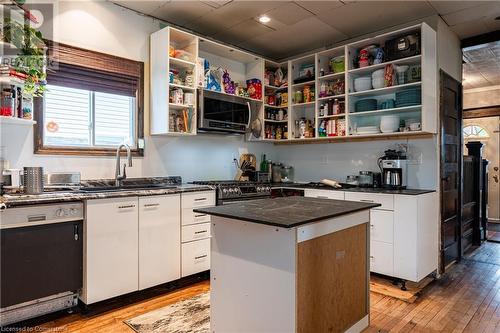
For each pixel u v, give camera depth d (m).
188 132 3.47
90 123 3.12
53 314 2.43
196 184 3.54
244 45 4.38
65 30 2.89
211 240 1.98
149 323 2.32
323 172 4.41
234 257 1.85
